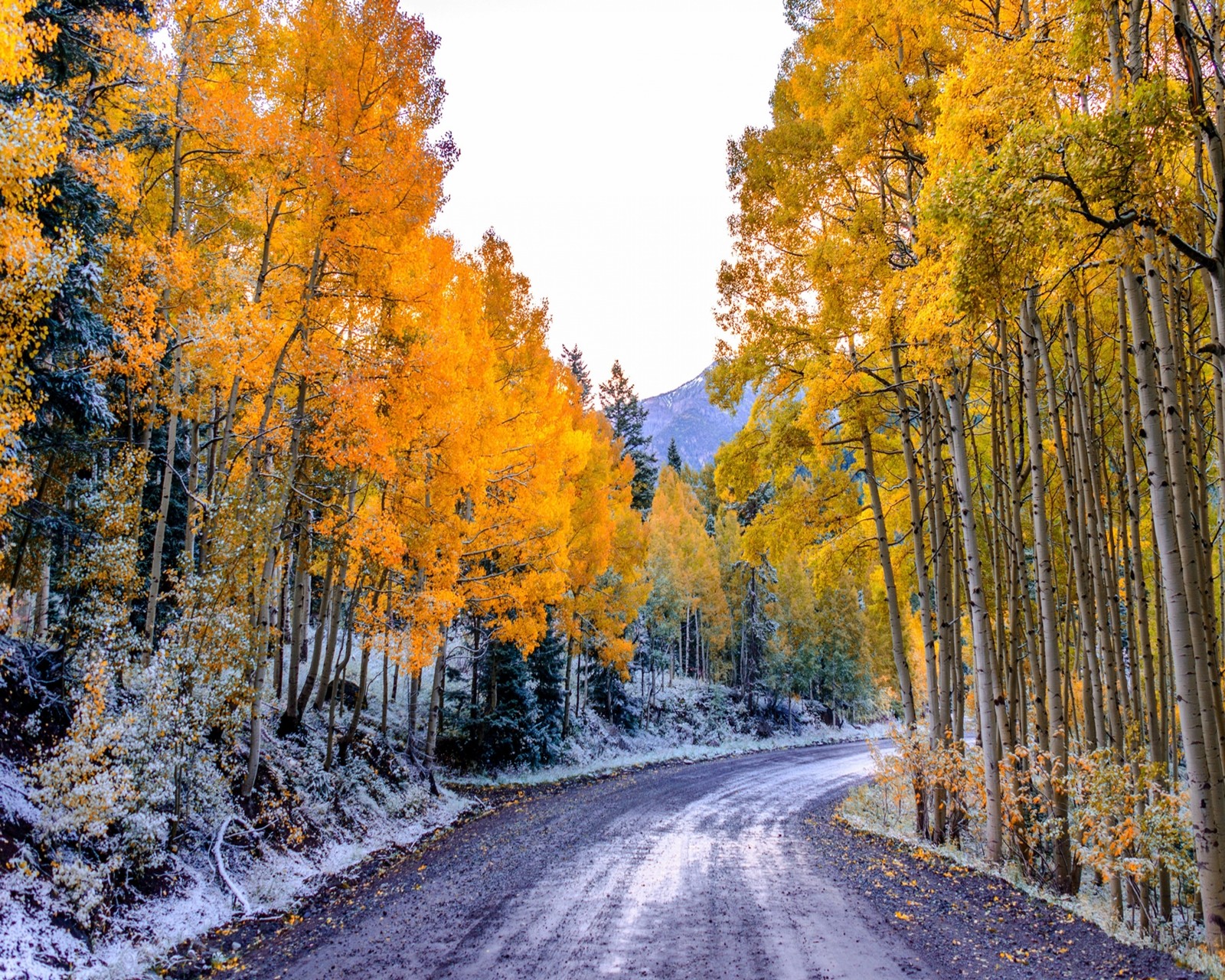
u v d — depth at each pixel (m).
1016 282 5.27
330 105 9.77
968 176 5.14
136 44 7.95
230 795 9.34
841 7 9.73
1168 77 5.47
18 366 6.08
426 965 5.51
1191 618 5.50
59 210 7.18
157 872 7.25
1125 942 5.67
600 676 29.97
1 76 5.28
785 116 11.45
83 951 5.61
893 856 9.71
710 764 25.88
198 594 8.11
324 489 13.34
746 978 5.08
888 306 8.66
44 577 10.52
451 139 10.65
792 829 12.38
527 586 16.02
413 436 11.24
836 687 47.25
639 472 46.06
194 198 11.13
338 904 7.79
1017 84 6.18
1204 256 4.89
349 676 21.53
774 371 11.89
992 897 7.33
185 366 9.34
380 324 11.19
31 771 6.22
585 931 6.32
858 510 13.20
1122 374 8.48
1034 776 8.20
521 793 17.56
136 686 7.39
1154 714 8.05
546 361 16.19
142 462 8.16
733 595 42.88
